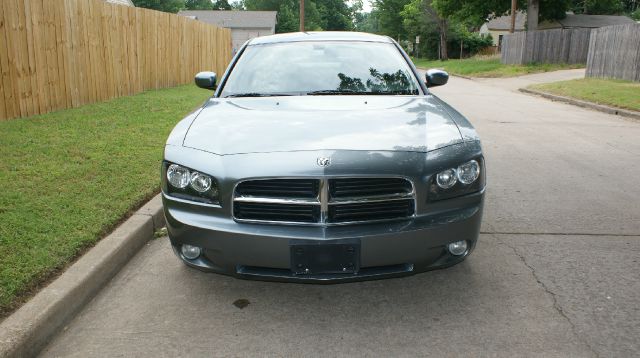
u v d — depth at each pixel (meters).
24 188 4.69
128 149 6.27
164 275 3.49
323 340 2.71
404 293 3.22
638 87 15.05
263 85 4.04
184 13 70.25
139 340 2.72
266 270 2.88
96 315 2.98
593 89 15.16
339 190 2.78
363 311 3.01
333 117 3.29
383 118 3.29
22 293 2.94
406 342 2.68
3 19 7.39
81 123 7.73
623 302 3.06
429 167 2.86
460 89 19.42
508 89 19.38
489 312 2.97
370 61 4.28
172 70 14.35
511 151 7.39
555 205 4.94
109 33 10.61
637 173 6.16
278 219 2.82
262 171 2.79
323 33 4.82
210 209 2.88
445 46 54.47
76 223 3.92
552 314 2.93
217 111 3.55
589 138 8.43
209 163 2.91
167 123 8.08
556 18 39.88
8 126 7.17
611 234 4.19
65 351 2.64
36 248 3.46
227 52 20.09
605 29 19.22
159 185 4.93
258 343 2.69
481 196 3.02
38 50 8.16
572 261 3.65
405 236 2.78
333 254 2.75
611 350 2.58
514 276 3.42
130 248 3.74
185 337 2.75
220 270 2.93
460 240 2.93
